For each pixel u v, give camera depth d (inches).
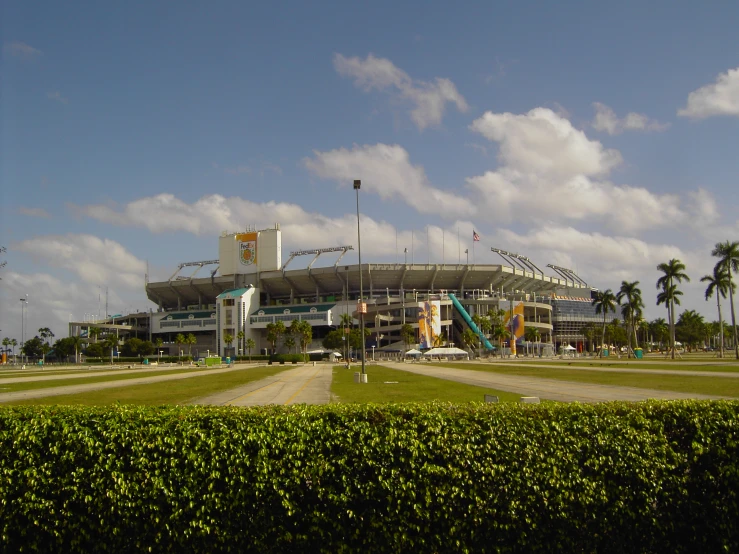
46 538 376.5
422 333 6043.3
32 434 380.2
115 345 7568.9
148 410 403.2
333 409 393.1
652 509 361.7
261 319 7760.8
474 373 2546.8
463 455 364.2
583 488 360.8
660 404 399.9
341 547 356.5
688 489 365.4
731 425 375.2
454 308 7529.5
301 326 6471.5
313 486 360.8
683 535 363.3
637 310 5693.9
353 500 359.9
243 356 6565.0
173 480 366.9
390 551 355.3
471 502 358.9
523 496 360.2
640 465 364.2
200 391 1665.8
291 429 373.1
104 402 1314.0
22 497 374.9
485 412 385.1
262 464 363.6
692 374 2069.4
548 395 1295.5
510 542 362.3
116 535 366.3
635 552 361.4
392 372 2866.6
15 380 2591.0
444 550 357.7
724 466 365.1
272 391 1622.8
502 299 7500.0
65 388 1916.8
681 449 373.7
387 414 384.5
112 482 368.2
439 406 400.5
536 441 368.5
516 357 6136.8
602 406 398.0
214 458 365.4
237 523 361.4
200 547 362.3
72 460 374.6
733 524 358.6
